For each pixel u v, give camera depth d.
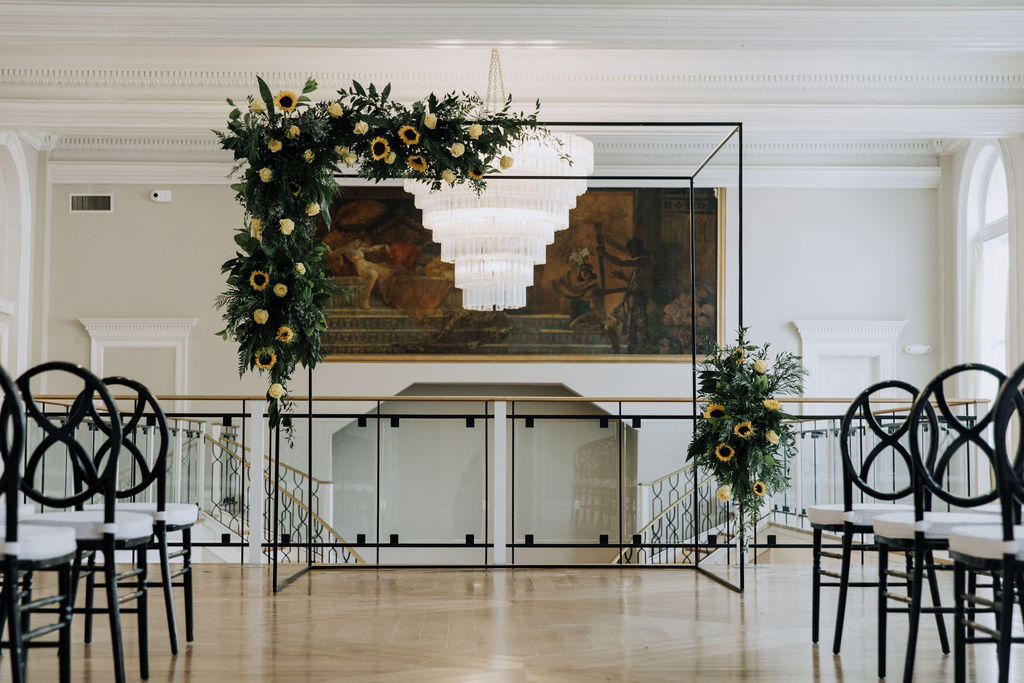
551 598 5.43
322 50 7.52
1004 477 2.70
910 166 10.95
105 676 3.50
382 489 7.11
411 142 5.07
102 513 3.51
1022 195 8.28
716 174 10.96
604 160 10.96
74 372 3.11
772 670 3.67
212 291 10.78
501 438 7.09
